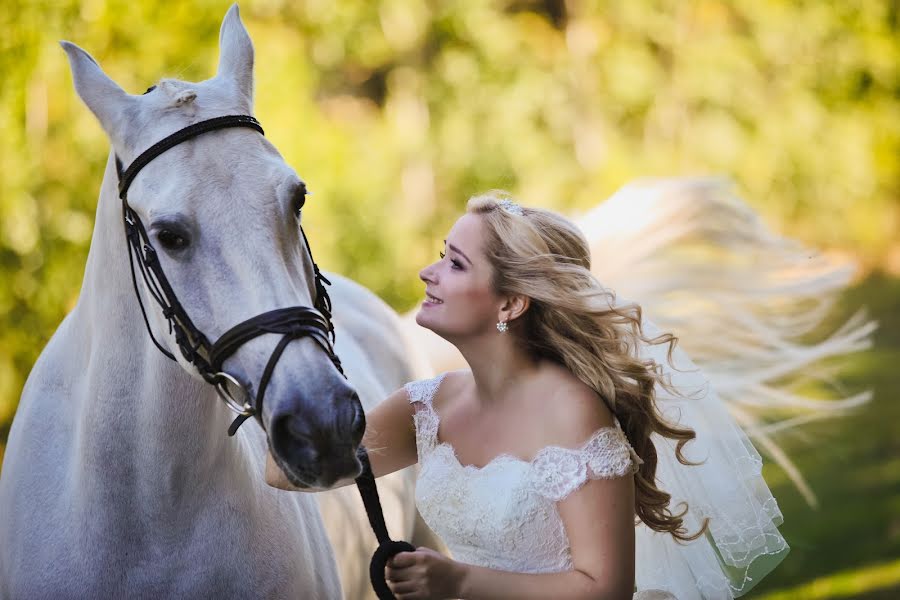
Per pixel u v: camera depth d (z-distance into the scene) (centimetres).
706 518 399
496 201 370
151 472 321
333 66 1602
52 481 344
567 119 1673
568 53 1748
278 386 283
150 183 298
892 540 826
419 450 383
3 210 863
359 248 1241
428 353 608
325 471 280
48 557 332
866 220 2003
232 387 304
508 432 357
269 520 349
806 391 1146
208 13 969
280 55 1198
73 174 899
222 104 311
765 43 1912
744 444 433
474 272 356
